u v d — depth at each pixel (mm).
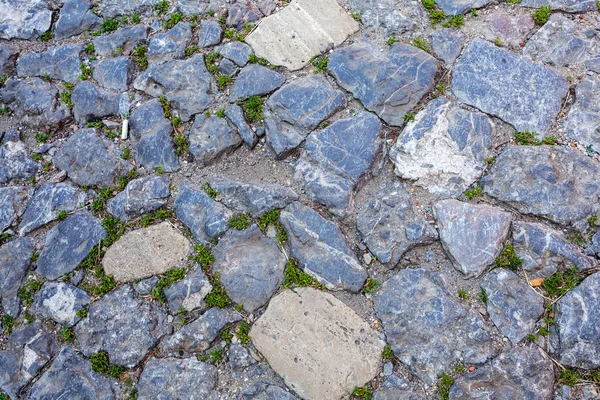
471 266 940
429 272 948
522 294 921
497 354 896
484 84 1047
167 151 1059
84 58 1163
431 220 974
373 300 946
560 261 934
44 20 1214
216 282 963
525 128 1016
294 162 1041
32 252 1031
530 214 965
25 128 1137
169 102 1092
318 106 1055
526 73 1050
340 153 1021
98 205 1038
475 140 1011
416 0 1134
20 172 1095
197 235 998
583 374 885
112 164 1062
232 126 1061
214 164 1054
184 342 941
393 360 915
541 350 896
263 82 1084
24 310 1001
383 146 1025
